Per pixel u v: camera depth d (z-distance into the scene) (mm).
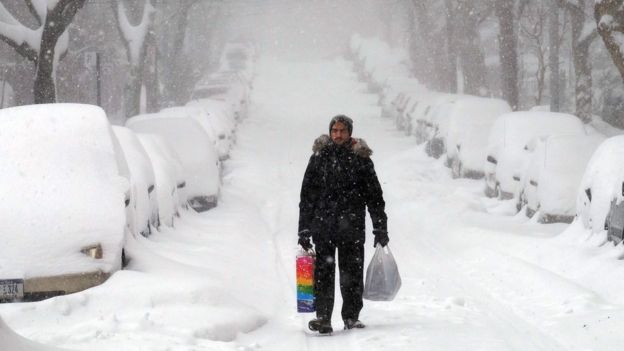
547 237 32438
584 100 82062
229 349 16250
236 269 25516
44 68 55438
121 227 20984
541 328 18562
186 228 33188
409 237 35031
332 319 20297
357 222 18234
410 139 84250
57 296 18734
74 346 15891
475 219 39375
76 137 23406
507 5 80375
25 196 21203
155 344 16141
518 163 43938
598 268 24594
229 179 56344
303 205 18453
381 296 18375
